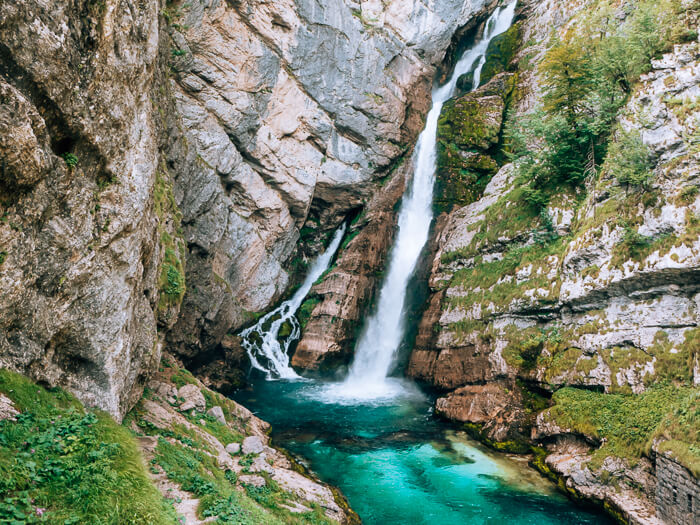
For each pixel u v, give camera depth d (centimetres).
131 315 1010
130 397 1097
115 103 902
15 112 630
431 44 3091
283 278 2828
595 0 2641
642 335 1463
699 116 1396
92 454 636
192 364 2205
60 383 806
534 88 2789
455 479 1446
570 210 1941
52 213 754
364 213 2973
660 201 1452
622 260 1526
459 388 2031
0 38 618
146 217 1098
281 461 1434
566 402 1553
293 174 2672
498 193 2477
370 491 1357
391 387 2461
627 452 1297
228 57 2314
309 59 2583
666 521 1119
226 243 2425
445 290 2400
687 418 1169
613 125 1780
